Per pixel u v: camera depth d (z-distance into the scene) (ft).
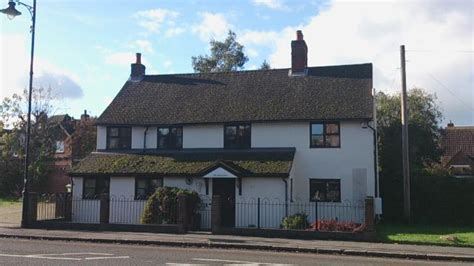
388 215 85.66
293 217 68.80
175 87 100.58
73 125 181.47
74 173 84.07
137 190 83.05
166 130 91.04
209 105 92.12
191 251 49.24
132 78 106.11
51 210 92.02
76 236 59.82
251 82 96.94
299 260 43.73
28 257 42.11
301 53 96.22
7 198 142.10
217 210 63.77
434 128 127.95
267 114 85.76
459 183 82.17
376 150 84.94
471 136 177.68
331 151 82.17
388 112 123.44
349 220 78.28
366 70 92.63
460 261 45.65
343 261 43.78
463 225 79.15
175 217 71.31
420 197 83.76
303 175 82.79
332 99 86.17
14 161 149.18
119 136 92.63
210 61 165.37
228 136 87.45
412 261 45.03
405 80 81.20
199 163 81.92
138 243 56.34
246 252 49.39
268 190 76.79
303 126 83.87
